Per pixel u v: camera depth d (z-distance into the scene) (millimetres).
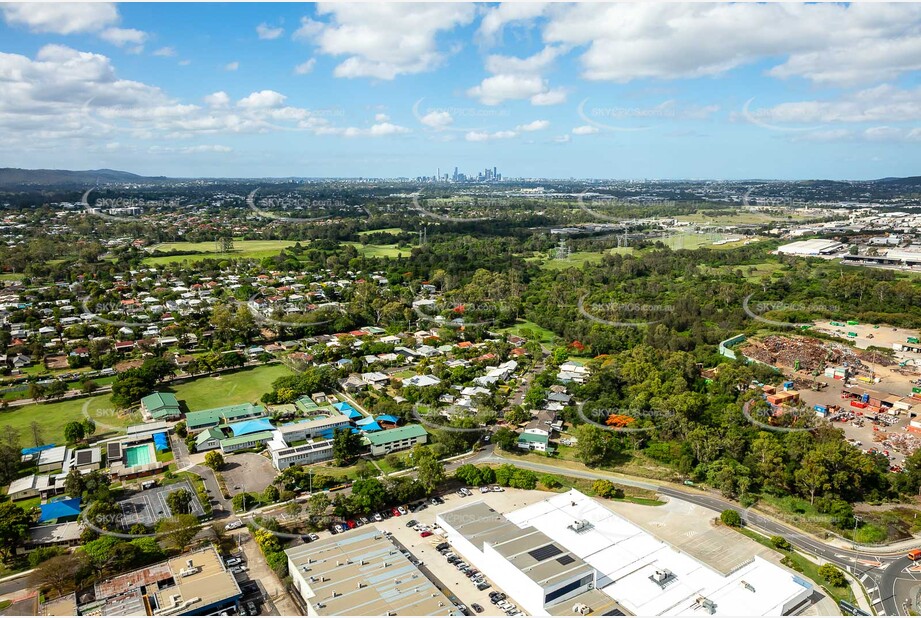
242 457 127000
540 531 96562
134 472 116625
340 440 125250
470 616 82062
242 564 91812
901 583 91812
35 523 98875
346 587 81500
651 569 89562
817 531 105875
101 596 80562
